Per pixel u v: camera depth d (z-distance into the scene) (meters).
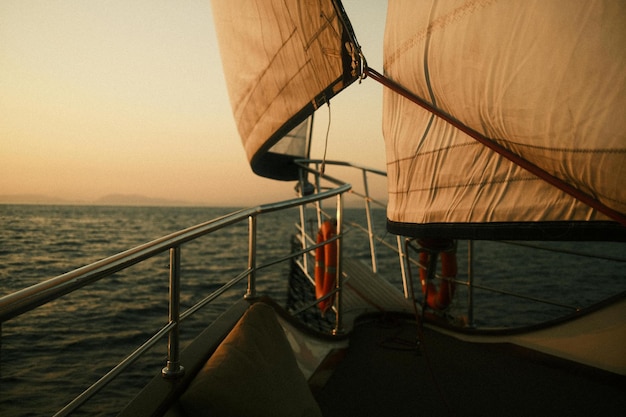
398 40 2.45
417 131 2.55
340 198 3.87
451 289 4.42
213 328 2.54
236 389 1.80
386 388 3.05
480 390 3.04
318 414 2.23
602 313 3.43
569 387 3.09
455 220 2.35
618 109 1.52
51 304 12.77
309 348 3.39
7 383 6.54
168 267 1.95
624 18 1.46
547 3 1.64
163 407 1.71
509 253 32.41
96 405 5.86
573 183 1.83
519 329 3.86
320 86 3.50
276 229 62.53
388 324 4.47
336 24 3.02
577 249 41.53
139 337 9.44
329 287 4.80
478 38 1.92
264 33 4.05
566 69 1.62
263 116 4.53
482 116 2.02
